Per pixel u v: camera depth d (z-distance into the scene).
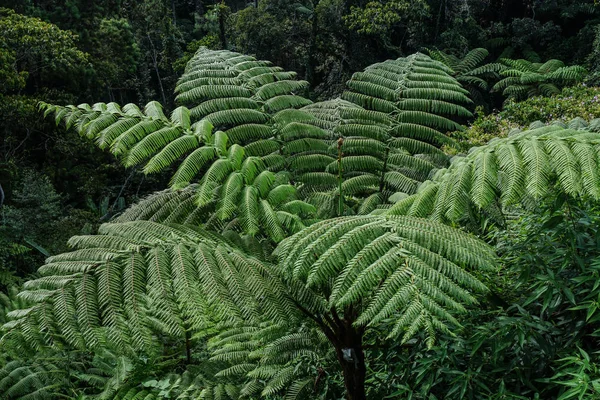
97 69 18.88
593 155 1.96
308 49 19.45
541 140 2.13
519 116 10.02
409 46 20.09
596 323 2.04
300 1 22.22
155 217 2.78
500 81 16.17
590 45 18.39
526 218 2.32
